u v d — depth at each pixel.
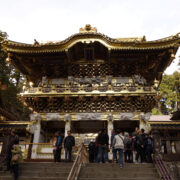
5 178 10.87
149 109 21.80
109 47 20.95
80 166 11.73
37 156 19.73
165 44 20.39
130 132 23.80
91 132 24.94
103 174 11.05
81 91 20.83
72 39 21.09
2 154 12.91
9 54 21.58
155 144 13.28
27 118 40.09
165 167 10.86
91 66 23.23
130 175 11.02
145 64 23.03
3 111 25.03
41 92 21.19
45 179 10.62
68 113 21.52
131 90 20.67
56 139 14.96
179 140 13.88
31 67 23.80
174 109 49.59
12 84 35.78
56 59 23.20
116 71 23.36
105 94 20.44
